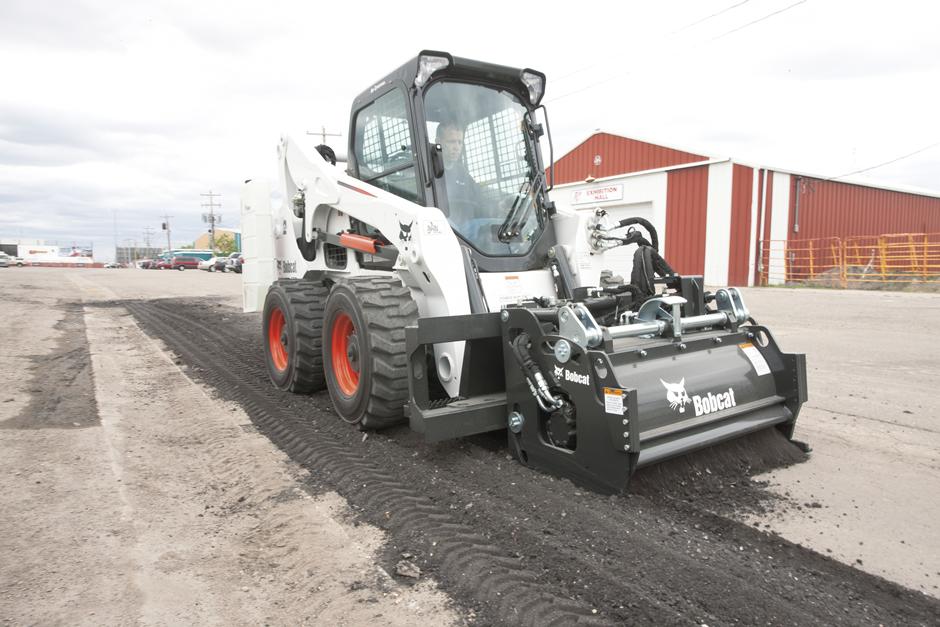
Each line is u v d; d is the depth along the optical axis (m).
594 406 3.05
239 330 10.02
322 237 5.42
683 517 2.93
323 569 2.56
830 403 4.99
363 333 3.98
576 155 23.38
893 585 2.40
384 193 4.37
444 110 4.35
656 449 3.10
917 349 7.46
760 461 3.60
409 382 3.49
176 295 17.78
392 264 4.55
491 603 2.27
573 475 3.25
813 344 7.86
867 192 23.27
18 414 4.81
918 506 3.08
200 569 2.60
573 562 2.52
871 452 3.84
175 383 6.00
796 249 19.73
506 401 3.66
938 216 27.81
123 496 3.32
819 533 2.80
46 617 2.27
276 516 3.06
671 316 3.52
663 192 20.62
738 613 2.20
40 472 3.65
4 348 7.77
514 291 4.29
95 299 15.88
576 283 4.48
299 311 5.24
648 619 2.16
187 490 3.42
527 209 4.59
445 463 3.64
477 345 3.72
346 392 4.42
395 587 2.41
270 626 2.21
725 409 3.49
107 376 6.28
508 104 4.67
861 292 16.09
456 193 4.30
